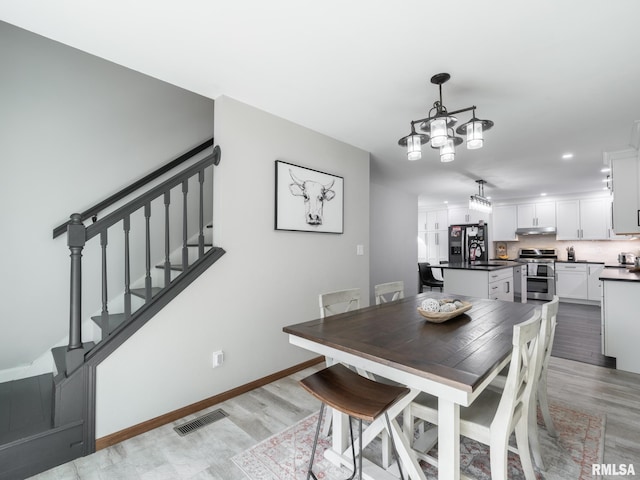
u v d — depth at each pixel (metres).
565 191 6.18
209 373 2.29
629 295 2.89
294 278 2.89
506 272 5.14
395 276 6.02
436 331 1.66
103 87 2.60
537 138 3.21
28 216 2.25
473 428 1.34
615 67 1.96
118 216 1.92
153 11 1.50
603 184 5.49
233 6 1.46
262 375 2.63
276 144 2.73
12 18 1.55
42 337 2.31
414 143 2.06
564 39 1.69
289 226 2.80
